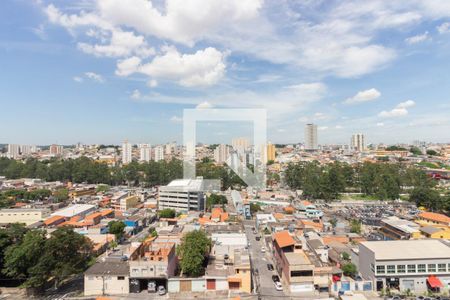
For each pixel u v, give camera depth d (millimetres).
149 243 58281
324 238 71562
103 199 124062
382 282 50250
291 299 46938
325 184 139625
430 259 50656
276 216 96312
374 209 118500
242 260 52031
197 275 51406
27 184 157125
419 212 106438
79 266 52562
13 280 51656
